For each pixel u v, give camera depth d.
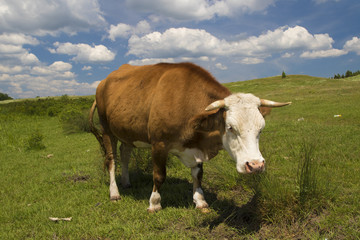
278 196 3.44
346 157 5.65
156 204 4.12
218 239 3.21
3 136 14.03
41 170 7.30
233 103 3.17
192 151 3.91
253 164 2.86
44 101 31.66
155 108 3.91
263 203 3.52
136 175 6.00
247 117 3.04
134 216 3.95
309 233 3.04
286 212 3.36
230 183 4.64
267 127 10.12
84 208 4.40
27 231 3.79
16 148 11.17
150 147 4.73
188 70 4.00
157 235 3.36
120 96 4.70
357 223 3.05
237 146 3.12
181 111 3.76
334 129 8.56
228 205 4.00
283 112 16.12
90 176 6.25
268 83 53.47
